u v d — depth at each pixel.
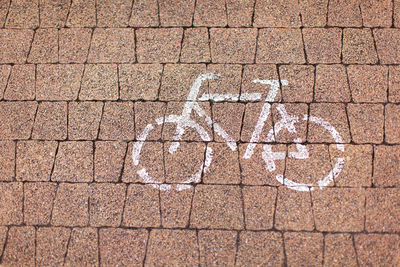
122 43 1.89
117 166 1.78
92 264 1.70
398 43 1.84
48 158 1.80
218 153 1.77
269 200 1.73
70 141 1.81
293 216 1.71
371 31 1.86
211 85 1.83
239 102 1.81
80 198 1.76
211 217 1.72
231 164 1.76
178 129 1.80
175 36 1.88
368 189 1.72
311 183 1.73
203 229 1.71
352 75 1.82
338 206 1.71
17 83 1.88
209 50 1.86
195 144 1.78
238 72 1.84
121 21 1.91
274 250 1.68
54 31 1.92
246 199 1.73
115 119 1.82
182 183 1.75
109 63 1.87
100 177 1.77
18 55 1.90
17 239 1.74
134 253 1.71
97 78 1.86
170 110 1.82
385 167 1.74
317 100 1.80
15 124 1.84
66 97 1.85
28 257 1.72
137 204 1.74
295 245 1.69
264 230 1.70
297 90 1.81
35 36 1.92
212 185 1.75
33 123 1.84
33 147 1.82
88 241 1.72
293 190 1.73
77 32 1.91
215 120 1.80
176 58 1.86
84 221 1.74
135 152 1.79
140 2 1.92
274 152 1.76
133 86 1.84
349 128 1.77
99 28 1.91
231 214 1.72
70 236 1.73
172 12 1.91
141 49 1.88
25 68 1.89
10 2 1.96
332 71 1.82
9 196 1.78
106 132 1.81
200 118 1.80
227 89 1.82
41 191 1.78
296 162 1.75
